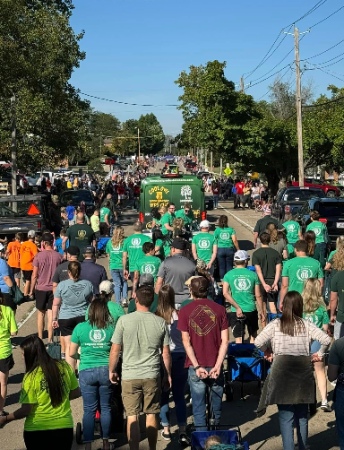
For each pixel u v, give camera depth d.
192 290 7.73
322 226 16.41
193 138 54.56
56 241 18.42
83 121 44.22
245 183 50.81
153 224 19.39
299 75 38.59
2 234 24.66
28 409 5.95
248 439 8.21
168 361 7.48
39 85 37.28
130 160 145.50
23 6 35.41
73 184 56.94
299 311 7.08
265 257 12.24
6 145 36.25
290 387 6.92
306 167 50.56
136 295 7.48
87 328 7.63
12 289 11.80
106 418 7.73
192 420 8.86
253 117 50.62
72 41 39.78
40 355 6.02
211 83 50.09
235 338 12.51
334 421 8.75
